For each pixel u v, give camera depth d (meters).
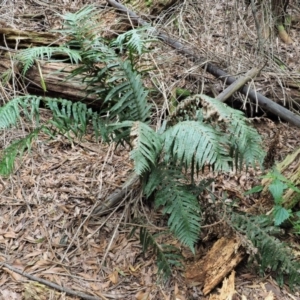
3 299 1.75
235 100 2.76
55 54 2.64
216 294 1.83
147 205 2.12
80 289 1.83
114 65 1.95
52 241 1.99
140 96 1.95
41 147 2.39
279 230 1.91
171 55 2.88
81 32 2.05
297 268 1.83
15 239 1.98
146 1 3.24
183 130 1.68
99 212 2.10
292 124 2.73
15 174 2.24
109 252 1.97
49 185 2.21
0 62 2.61
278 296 1.85
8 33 2.71
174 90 2.65
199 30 3.12
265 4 3.15
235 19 3.06
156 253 1.88
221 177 2.31
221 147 1.65
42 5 3.26
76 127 1.89
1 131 2.38
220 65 2.88
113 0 3.23
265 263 1.86
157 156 1.79
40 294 1.78
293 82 2.88
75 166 2.32
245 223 1.91
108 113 2.18
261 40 2.99
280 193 1.94
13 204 2.11
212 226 1.93
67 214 2.09
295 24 3.74
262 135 2.68
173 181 1.82
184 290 1.85
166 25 3.04
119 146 2.43
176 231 1.75
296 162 2.28
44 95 2.58
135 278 1.89
